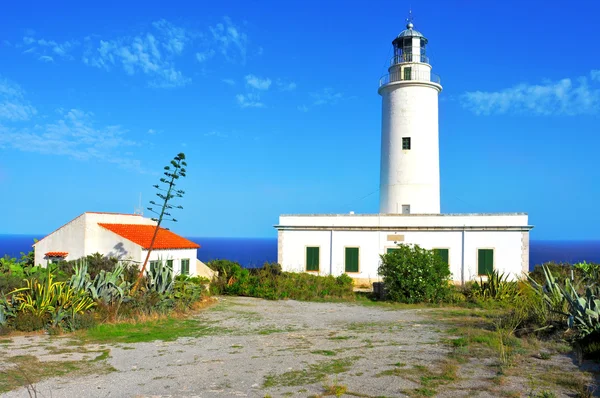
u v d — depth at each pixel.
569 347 10.71
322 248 30.77
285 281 25.11
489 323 15.03
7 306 13.98
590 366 9.30
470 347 11.24
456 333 13.47
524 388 8.05
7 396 8.10
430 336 13.15
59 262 24.86
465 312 18.80
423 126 32.56
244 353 11.20
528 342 11.38
